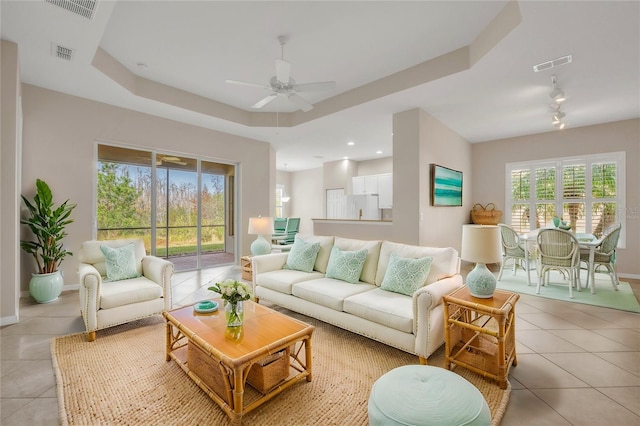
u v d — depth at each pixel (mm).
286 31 3078
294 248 3732
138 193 4977
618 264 5250
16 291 3039
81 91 4043
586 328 2971
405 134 4648
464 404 1313
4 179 2906
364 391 1955
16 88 2928
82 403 1811
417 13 2795
